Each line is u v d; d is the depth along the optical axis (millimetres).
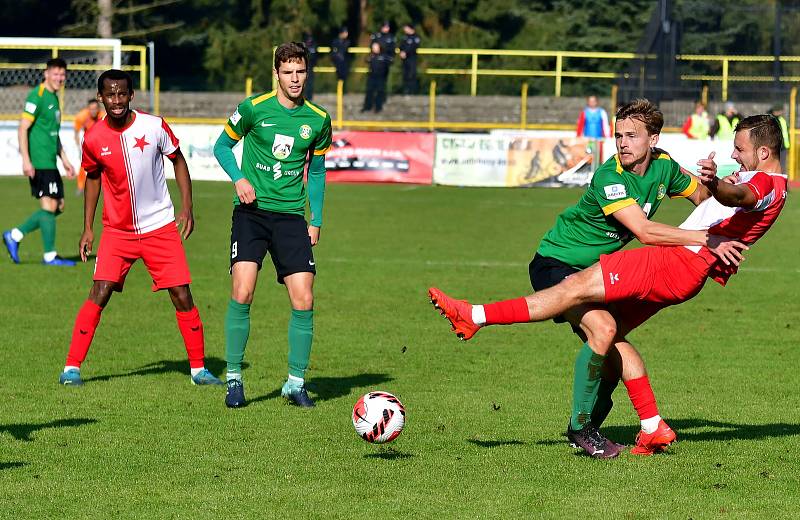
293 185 19500
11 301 30094
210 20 122812
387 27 94062
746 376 22203
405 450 16625
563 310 15578
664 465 15836
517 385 21250
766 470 15617
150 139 20438
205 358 23688
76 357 21062
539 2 125312
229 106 98000
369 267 37406
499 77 106062
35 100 35781
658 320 28500
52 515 13594
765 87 92625
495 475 15328
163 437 17281
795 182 77688
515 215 55188
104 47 78188
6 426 17891
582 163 71562
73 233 46406
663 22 91875
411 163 73250
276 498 14281
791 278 35875
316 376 22031
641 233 15391
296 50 18922
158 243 20828
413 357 23891
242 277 19297
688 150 66625
